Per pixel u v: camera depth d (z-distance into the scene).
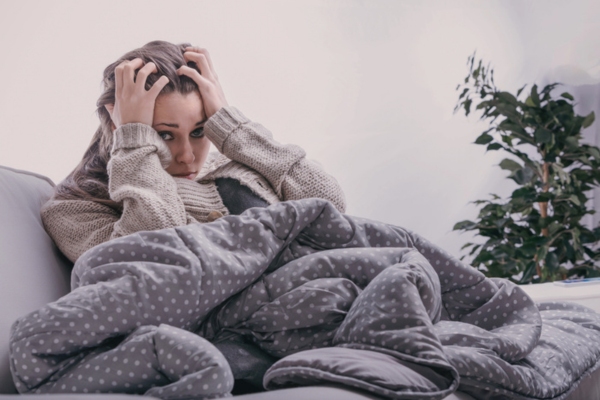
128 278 0.79
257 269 0.90
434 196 2.80
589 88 2.88
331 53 2.66
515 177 2.46
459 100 2.63
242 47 2.55
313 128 2.65
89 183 1.34
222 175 1.36
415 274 0.81
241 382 0.90
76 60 2.35
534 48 2.93
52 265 1.18
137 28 2.42
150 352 0.70
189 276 0.82
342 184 2.69
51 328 0.72
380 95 2.73
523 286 1.91
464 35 2.84
